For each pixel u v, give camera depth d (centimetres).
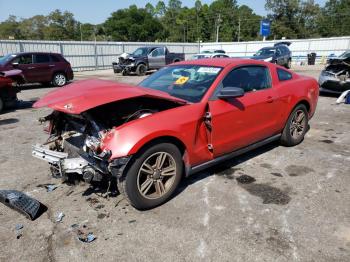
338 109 838
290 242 276
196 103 361
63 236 288
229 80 397
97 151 305
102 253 265
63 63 1512
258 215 317
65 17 8994
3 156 498
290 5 7275
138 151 307
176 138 334
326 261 253
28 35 9244
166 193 339
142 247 272
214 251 266
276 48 2123
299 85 504
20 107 932
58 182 398
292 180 396
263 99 431
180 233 290
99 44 2600
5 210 334
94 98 319
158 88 414
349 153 492
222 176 409
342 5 7594
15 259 259
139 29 9225
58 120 396
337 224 301
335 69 1002
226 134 387
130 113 377
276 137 489
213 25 9338
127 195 313
